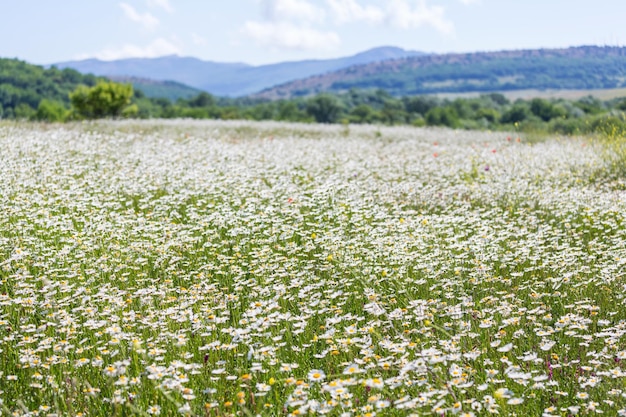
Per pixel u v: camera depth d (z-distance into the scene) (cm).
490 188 1223
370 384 394
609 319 578
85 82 13725
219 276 722
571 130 2472
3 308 593
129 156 1424
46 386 441
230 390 446
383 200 1120
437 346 503
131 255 752
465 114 5503
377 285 674
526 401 429
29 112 10131
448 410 394
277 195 1077
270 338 514
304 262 754
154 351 466
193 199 1084
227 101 15525
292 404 380
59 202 1006
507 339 524
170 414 413
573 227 977
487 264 749
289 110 7238
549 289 661
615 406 405
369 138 2398
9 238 778
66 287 608
